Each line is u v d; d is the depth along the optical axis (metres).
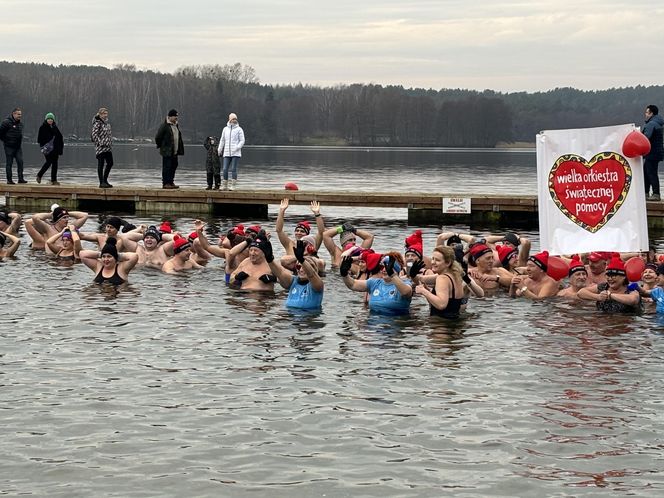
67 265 20.45
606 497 8.55
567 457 9.44
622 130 17.77
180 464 9.21
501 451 9.59
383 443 9.77
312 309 16.17
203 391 11.41
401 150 162.88
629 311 16.14
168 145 32.84
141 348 13.38
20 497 8.45
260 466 9.18
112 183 44.53
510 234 19.27
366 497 8.52
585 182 18.03
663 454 9.52
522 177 57.00
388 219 31.27
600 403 11.05
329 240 20.75
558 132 18.09
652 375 12.20
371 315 15.73
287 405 10.92
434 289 16.41
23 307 15.98
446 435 10.01
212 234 26.19
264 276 17.89
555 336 14.31
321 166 73.38
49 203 32.97
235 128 33.91
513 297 17.47
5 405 10.80
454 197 30.23
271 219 30.77
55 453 9.44
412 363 12.73
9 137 33.28
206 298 17.02
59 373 12.08
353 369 12.41
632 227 17.91
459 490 8.68
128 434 9.96
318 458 9.38
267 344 13.70
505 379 12.00
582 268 17.38
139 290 17.70
